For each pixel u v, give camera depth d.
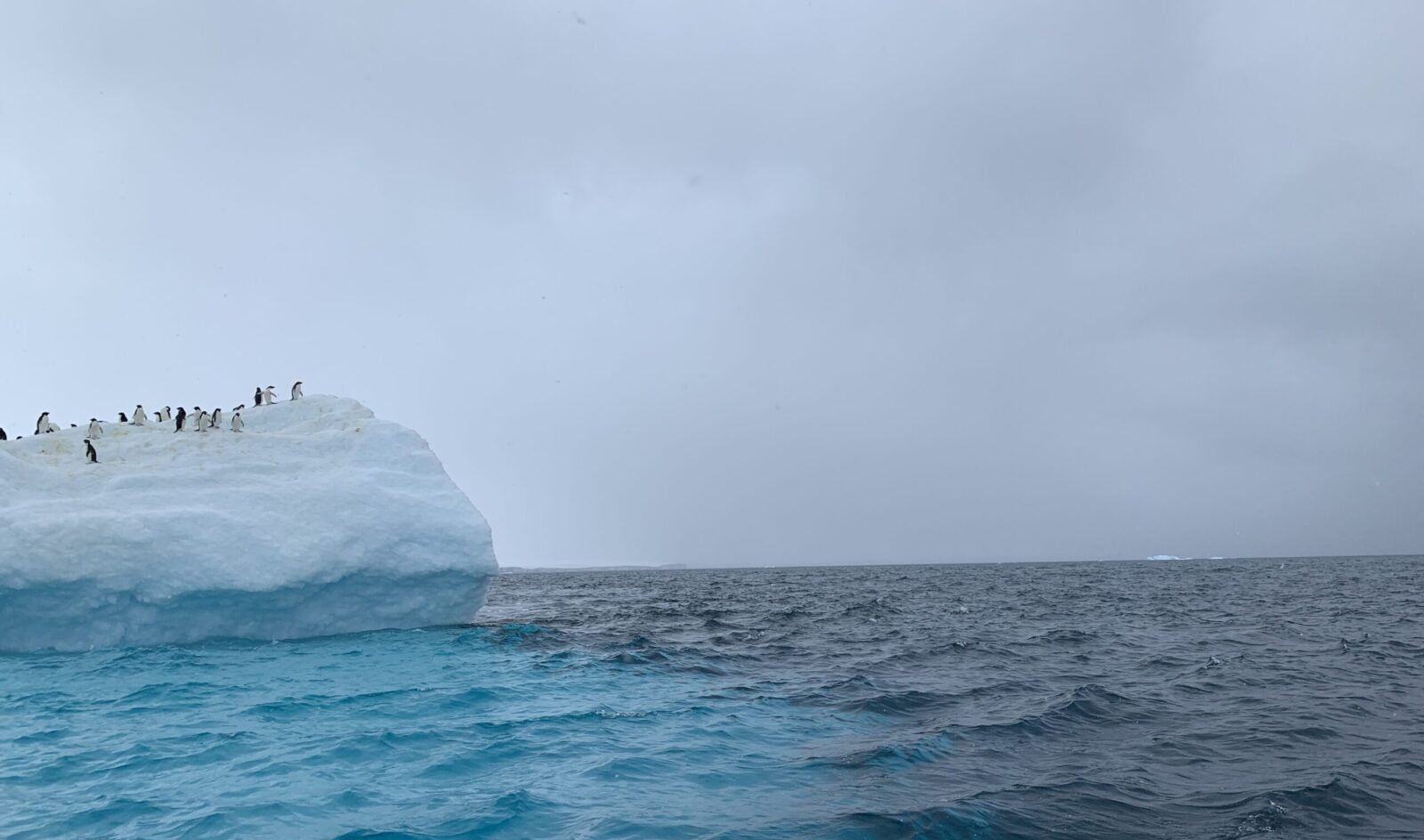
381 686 14.53
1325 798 8.27
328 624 22.38
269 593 20.38
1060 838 7.38
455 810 8.10
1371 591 44.56
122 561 19.05
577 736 11.05
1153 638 22.38
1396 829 7.51
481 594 25.09
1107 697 13.48
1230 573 76.62
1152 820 7.80
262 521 21.05
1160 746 10.55
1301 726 11.49
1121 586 53.84
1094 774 9.29
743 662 18.45
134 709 12.61
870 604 38.94
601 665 17.55
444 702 13.18
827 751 10.38
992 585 60.78
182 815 7.98
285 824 7.73
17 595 18.61
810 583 73.06
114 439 22.88
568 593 59.06
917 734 11.22
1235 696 13.69
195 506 20.80
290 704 12.93
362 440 24.53
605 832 7.49
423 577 22.97
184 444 22.94
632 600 47.41
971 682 15.23
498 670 16.56
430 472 24.70
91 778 9.18
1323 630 23.95
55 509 19.52
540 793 8.61
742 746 10.65
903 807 8.14
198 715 12.20
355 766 9.58
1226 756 10.02
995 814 7.95
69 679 15.33
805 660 18.73
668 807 8.21
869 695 13.98
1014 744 10.67
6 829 7.67
